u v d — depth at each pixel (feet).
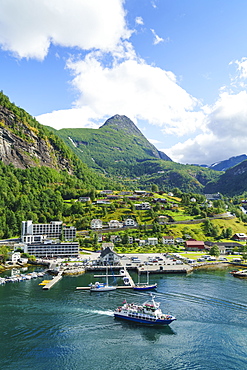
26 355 267.39
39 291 451.53
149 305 352.28
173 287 473.67
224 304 390.21
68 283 504.43
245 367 251.39
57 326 325.62
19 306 383.24
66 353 272.10
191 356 268.62
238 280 520.83
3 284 493.36
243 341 293.84
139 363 257.14
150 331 316.81
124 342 294.25
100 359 263.29
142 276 554.05
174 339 299.58
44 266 648.38
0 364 253.24
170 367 251.80
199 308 376.48
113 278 543.80
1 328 318.04
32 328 319.47
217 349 279.28
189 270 593.01
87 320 342.64
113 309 376.27
